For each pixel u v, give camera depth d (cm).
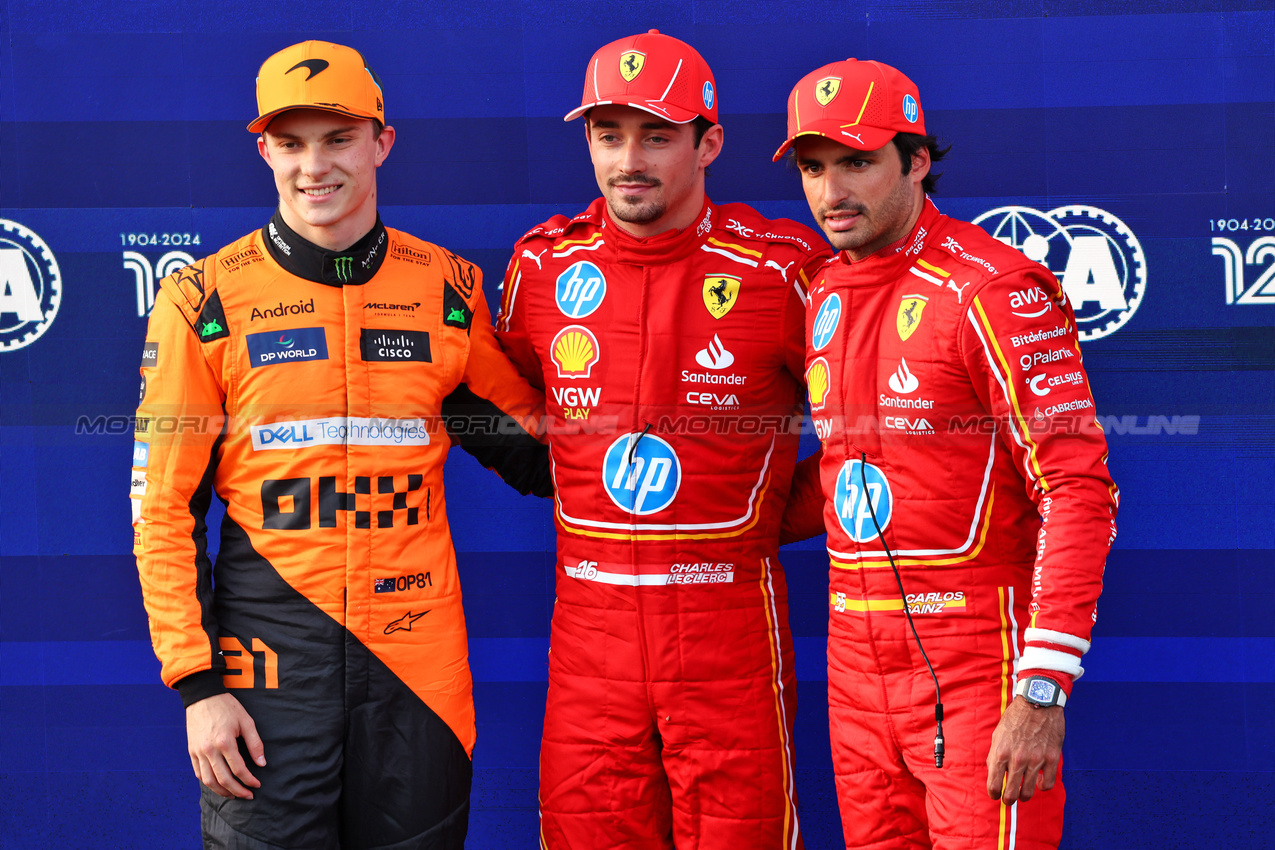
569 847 182
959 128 217
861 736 161
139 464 162
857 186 154
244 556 164
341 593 163
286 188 163
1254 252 213
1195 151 213
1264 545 215
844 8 216
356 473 164
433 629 169
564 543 182
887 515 155
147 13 218
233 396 164
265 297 165
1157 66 212
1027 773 136
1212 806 217
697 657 174
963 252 152
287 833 161
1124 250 215
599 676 177
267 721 162
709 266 176
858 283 159
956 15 215
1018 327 144
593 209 187
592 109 170
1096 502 139
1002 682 149
